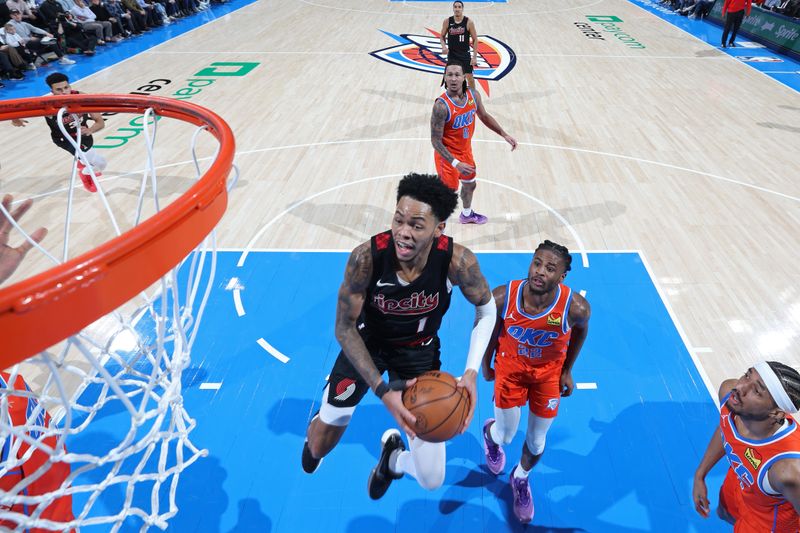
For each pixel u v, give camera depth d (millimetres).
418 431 2367
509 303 2947
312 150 8242
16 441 2072
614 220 6453
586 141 8602
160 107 2650
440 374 2480
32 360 1509
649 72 12109
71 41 13016
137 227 1466
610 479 3600
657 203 6836
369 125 9172
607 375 4359
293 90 10836
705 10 17516
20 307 1204
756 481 2443
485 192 7090
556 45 14250
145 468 3609
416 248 2227
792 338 4711
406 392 2434
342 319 2506
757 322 4883
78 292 1306
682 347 4617
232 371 4430
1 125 9156
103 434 3789
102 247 1372
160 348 2062
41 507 1756
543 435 3121
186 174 7418
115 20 14312
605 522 3350
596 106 10086
